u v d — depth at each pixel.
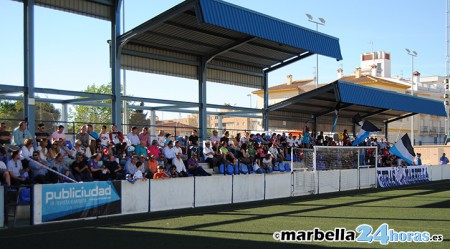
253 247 8.83
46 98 18.30
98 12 18.17
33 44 16.19
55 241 9.45
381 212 14.14
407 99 29.30
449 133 55.03
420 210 14.62
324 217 13.03
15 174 12.83
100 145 16.53
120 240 9.54
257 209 15.02
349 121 32.88
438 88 67.25
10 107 28.48
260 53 24.03
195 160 18.61
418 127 62.00
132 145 18.09
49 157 14.32
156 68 20.78
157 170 16.33
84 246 8.94
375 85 57.78
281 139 24.59
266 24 19.75
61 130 15.80
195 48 21.69
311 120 29.98
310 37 22.09
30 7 16.08
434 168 29.80
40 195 11.62
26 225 11.43
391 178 25.56
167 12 17.53
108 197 13.02
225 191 16.58
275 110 27.14
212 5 17.38
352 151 23.55
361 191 22.00
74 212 12.26
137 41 19.62
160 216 13.23
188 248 8.73
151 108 23.27
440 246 8.96
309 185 20.47
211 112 24.75
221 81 24.11
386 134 35.62
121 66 19.25
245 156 21.11
